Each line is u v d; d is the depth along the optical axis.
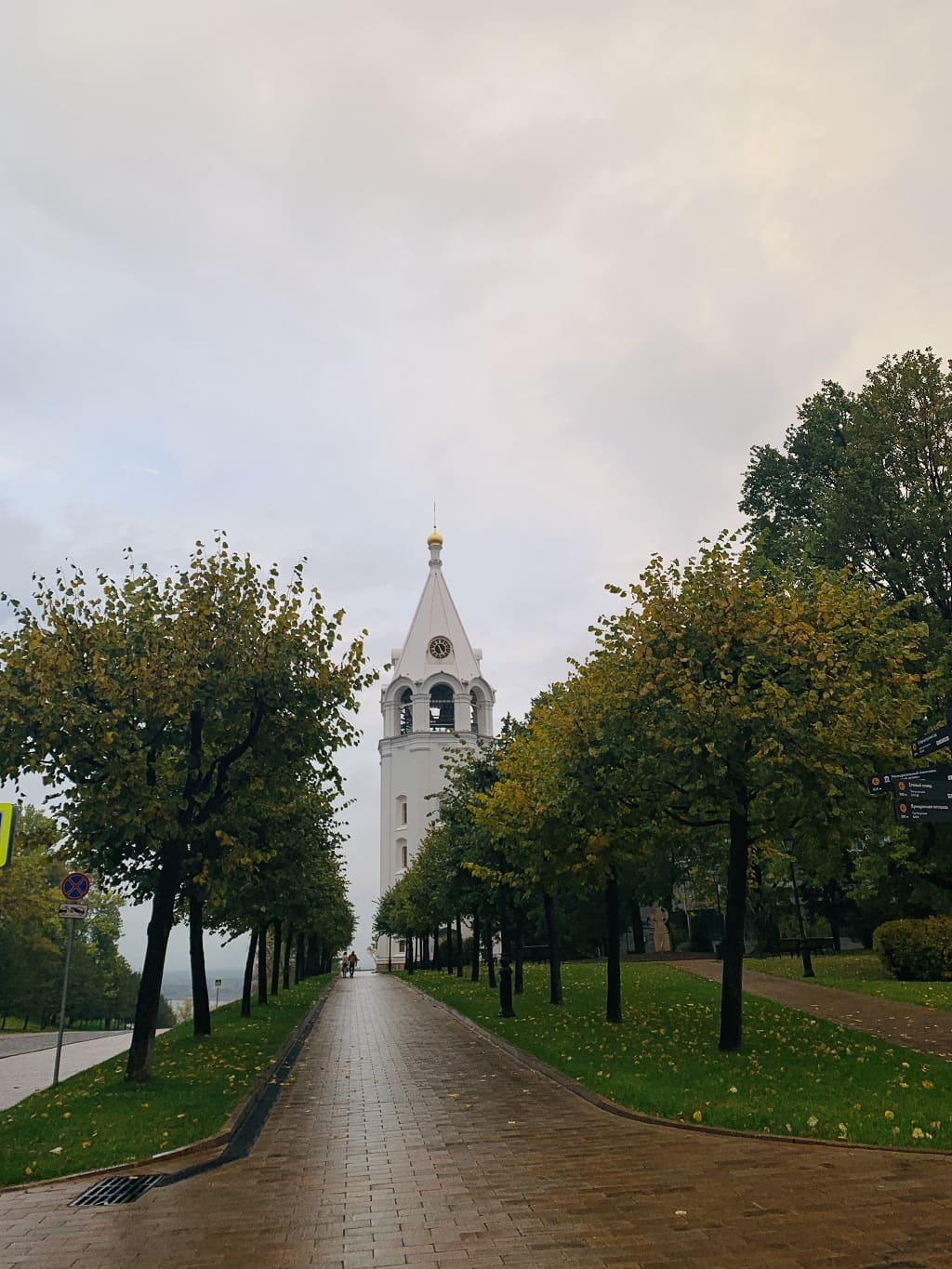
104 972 86.81
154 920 15.57
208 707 15.84
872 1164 8.42
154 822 14.54
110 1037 33.34
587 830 19.00
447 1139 10.43
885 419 30.19
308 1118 12.05
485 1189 8.14
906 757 15.59
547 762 18.62
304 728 16.39
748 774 14.78
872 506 29.34
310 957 72.75
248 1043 20.39
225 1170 9.30
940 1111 10.38
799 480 39.25
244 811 16.91
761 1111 10.58
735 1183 7.93
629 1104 11.55
